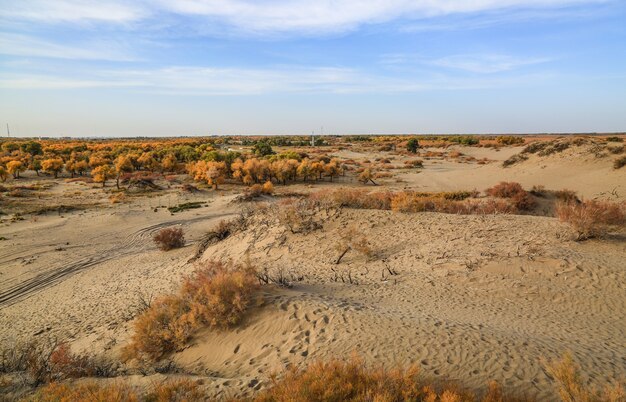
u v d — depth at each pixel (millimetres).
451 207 18203
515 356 5945
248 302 8484
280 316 7969
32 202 37469
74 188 46031
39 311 14164
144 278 16469
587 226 12070
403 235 14641
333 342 6809
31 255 22172
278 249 15438
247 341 7348
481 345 6324
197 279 9359
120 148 79438
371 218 16359
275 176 49344
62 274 19094
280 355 6664
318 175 51219
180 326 7762
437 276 11031
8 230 27766
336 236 15352
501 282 10070
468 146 93750
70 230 28172
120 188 45750
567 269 10148
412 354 6133
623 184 27344
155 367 7070
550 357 5910
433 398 4473
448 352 6141
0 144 96938
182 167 58781
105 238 26172
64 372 6789
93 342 9555
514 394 4941
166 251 21828
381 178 49031
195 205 36875
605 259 10609
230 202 36781
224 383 5781
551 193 25359
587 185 29484
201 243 19031
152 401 5270
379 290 10344
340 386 4680
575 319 8023
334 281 11422
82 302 14453
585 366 5680
